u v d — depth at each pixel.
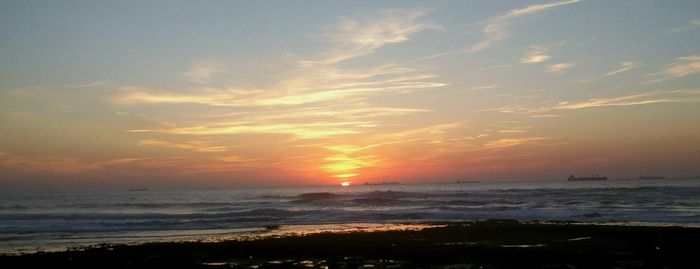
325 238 27.19
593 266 17.17
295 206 66.31
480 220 42.00
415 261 18.98
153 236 33.53
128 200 101.19
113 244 28.56
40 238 32.91
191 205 74.62
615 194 68.19
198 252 22.38
